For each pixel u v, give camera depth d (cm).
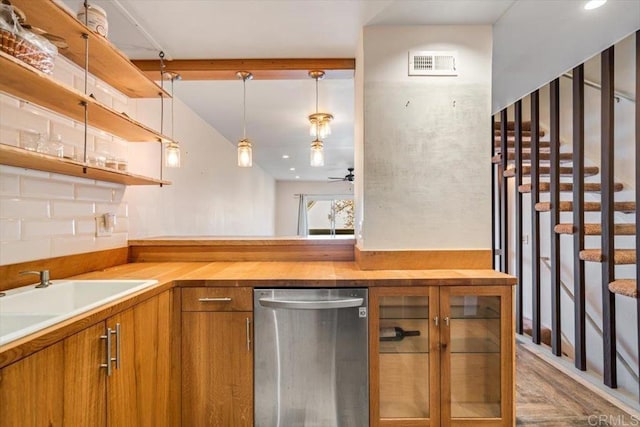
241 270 201
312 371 174
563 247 347
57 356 100
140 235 254
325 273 190
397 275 183
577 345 268
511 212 418
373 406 173
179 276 182
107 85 208
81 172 168
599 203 275
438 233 206
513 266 414
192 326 173
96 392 116
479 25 205
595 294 312
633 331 272
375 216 206
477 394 177
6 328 119
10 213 145
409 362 177
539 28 209
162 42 217
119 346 128
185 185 334
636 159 224
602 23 202
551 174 297
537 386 244
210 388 173
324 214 1002
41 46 127
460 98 206
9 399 85
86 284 165
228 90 294
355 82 244
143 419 145
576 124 267
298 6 183
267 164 670
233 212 502
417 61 205
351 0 180
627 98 269
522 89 309
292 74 246
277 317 173
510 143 405
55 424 99
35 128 154
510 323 174
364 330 173
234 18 192
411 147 206
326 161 619
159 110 280
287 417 174
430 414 173
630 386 271
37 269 158
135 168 245
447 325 174
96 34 149
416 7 187
